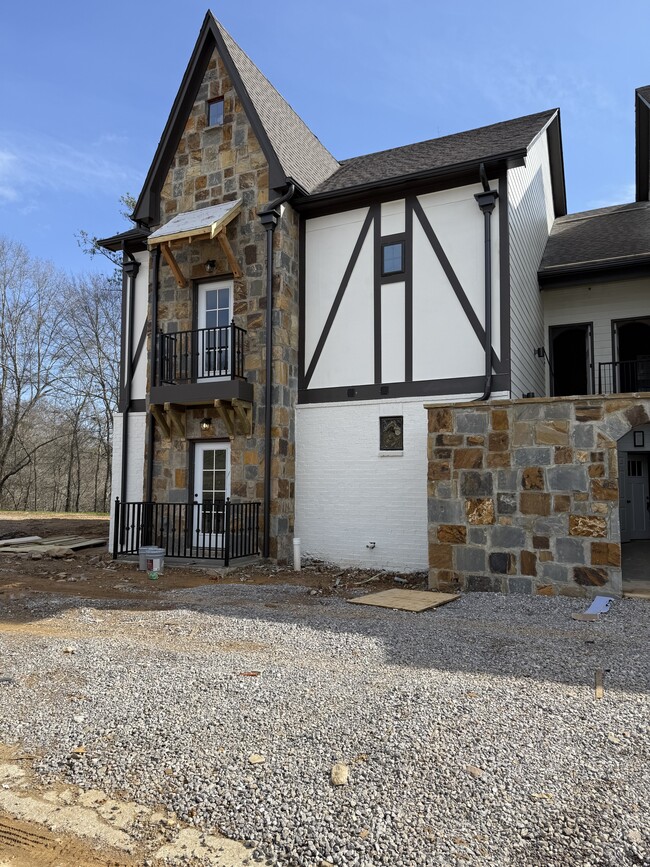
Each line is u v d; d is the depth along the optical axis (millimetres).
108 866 2277
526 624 5477
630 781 2689
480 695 3695
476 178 8914
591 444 6531
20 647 4879
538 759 2889
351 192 9516
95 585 7746
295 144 11258
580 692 3752
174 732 3260
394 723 3289
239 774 2820
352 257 9773
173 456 10406
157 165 10961
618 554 6359
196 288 10672
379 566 9102
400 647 4758
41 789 2809
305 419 9883
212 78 10719
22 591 7305
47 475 31859
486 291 8609
